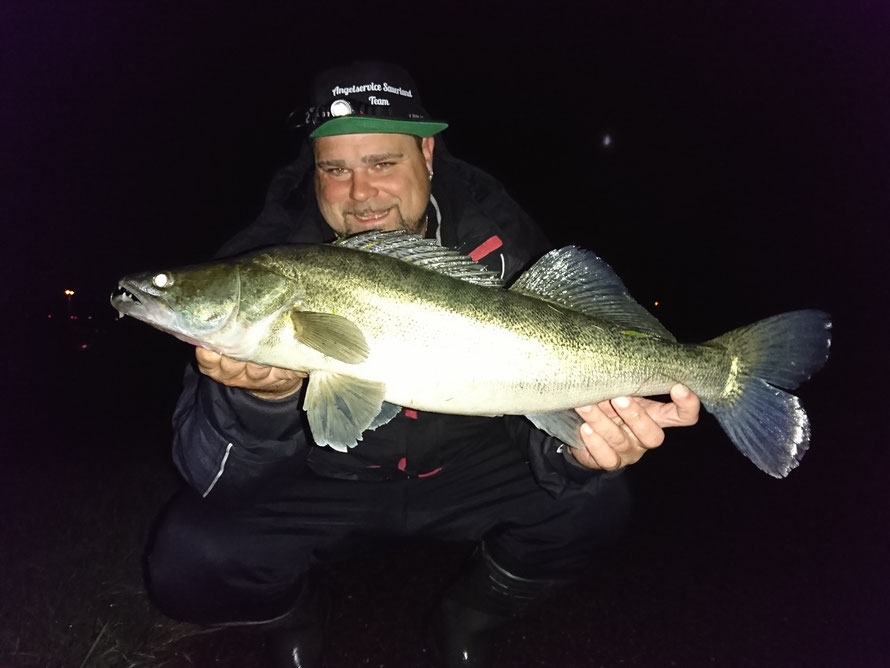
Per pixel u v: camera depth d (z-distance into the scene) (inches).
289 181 37.6
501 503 35.8
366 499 35.2
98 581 38.2
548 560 35.0
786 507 52.2
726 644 34.2
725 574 41.6
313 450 34.3
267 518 33.9
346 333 28.3
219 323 28.6
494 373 29.5
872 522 48.4
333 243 30.1
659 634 35.2
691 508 52.8
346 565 43.6
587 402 31.0
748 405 32.2
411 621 37.4
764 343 32.2
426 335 28.9
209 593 32.9
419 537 36.9
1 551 41.1
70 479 54.9
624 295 32.0
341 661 33.8
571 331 30.4
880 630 35.1
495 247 36.5
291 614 33.6
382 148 33.6
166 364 120.9
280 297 28.6
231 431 30.5
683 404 29.6
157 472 56.7
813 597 38.6
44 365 120.1
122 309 29.5
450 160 39.4
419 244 30.0
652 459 66.1
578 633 35.6
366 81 34.1
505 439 37.4
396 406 29.9
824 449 66.0
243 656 33.7
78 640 33.0
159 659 32.9
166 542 32.7
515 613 35.5
